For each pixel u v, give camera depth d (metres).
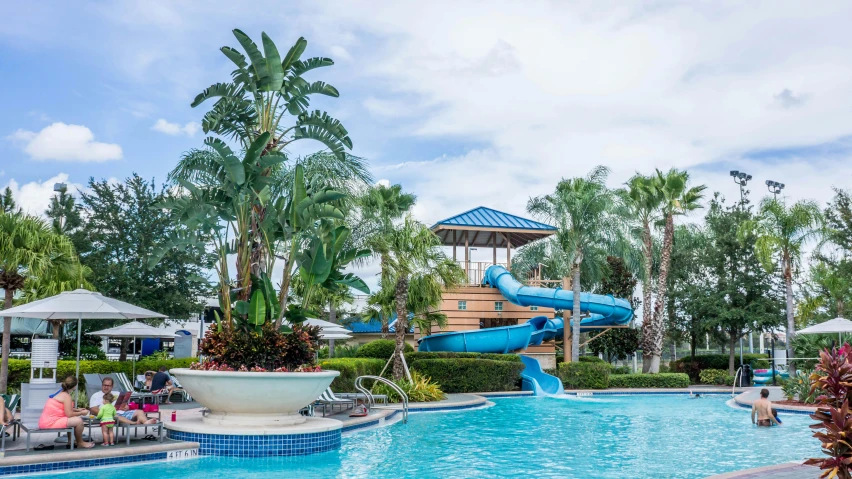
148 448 11.02
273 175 17.30
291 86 14.55
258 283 13.44
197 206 13.32
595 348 44.09
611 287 44.97
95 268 30.52
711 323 36.34
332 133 14.77
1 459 9.61
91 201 32.66
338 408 18.72
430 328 33.12
